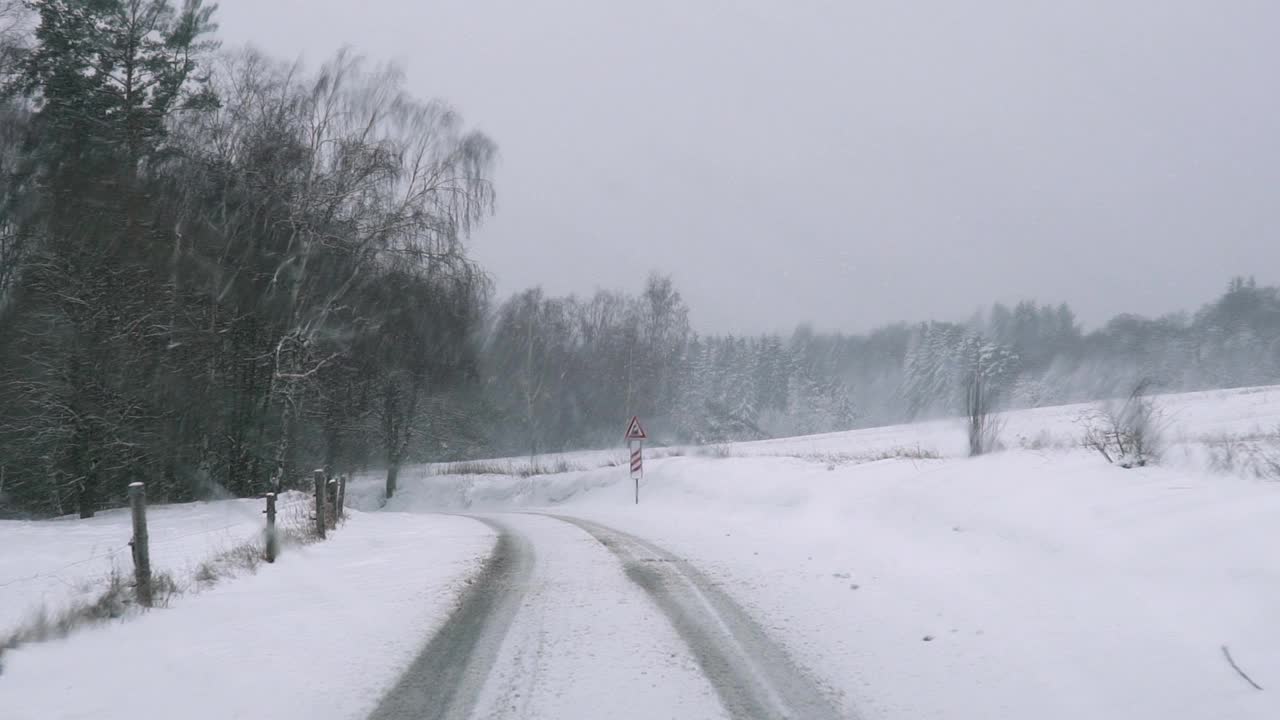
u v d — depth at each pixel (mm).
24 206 22172
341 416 29641
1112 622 5730
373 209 24344
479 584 8656
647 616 7039
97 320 22812
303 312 24219
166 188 23453
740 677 5312
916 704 4723
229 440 26000
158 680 5215
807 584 8320
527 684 5203
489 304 28766
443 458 43750
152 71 24594
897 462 16109
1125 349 77875
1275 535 6039
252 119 23703
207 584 8289
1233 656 4715
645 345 60000
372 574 9305
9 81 22125
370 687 5137
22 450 23375
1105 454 10617
